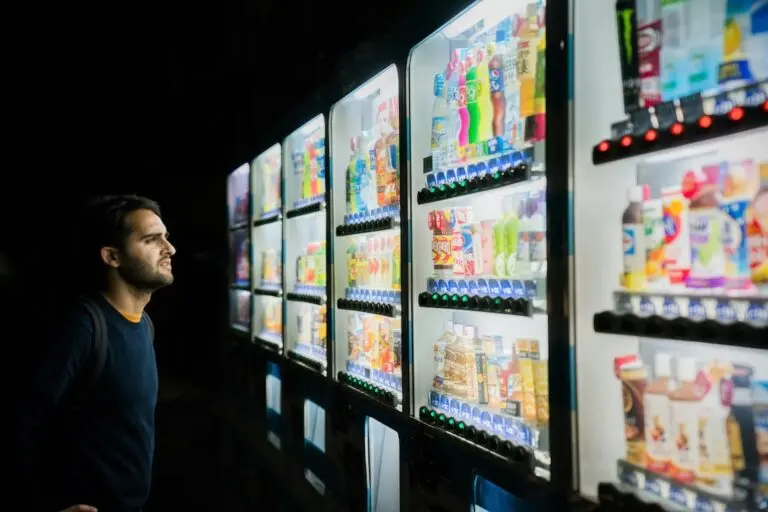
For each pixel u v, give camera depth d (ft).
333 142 9.28
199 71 22.27
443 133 6.39
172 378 24.00
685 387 3.80
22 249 24.25
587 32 4.36
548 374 4.44
